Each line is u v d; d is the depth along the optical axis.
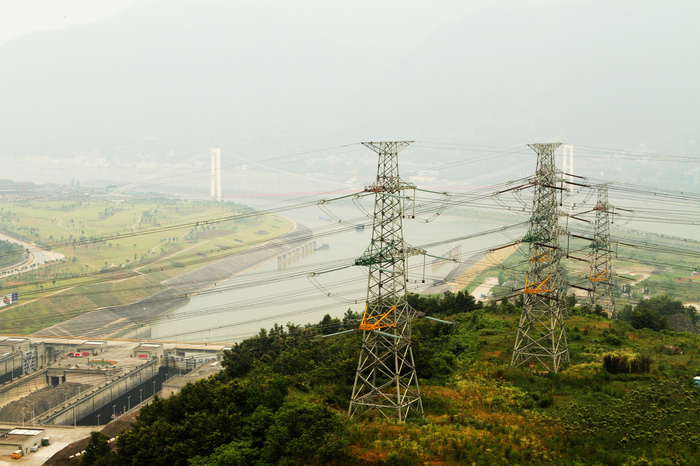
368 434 69.44
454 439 67.69
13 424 174.88
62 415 185.12
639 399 80.31
